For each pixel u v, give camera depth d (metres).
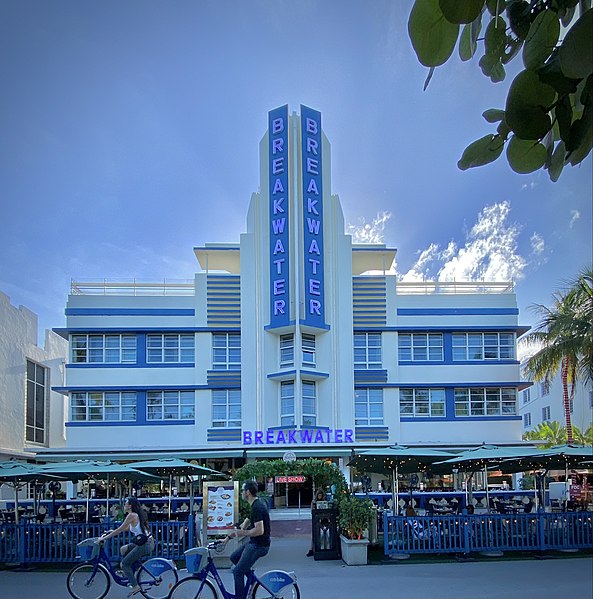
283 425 36.53
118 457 33.44
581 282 31.94
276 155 38.38
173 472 24.55
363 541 17.94
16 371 37.34
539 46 1.71
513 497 31.84
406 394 38.66
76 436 37.06
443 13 1.64
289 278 37.03
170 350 38.12
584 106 1.63
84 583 12.88
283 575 10.58
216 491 17.55
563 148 1.79
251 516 10.80
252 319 37.59
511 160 1.87
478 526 18.73
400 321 39.03
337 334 37.84
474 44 1.86
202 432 37.09
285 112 38.59
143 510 12.95
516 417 38.59
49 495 34.75
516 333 39.47
